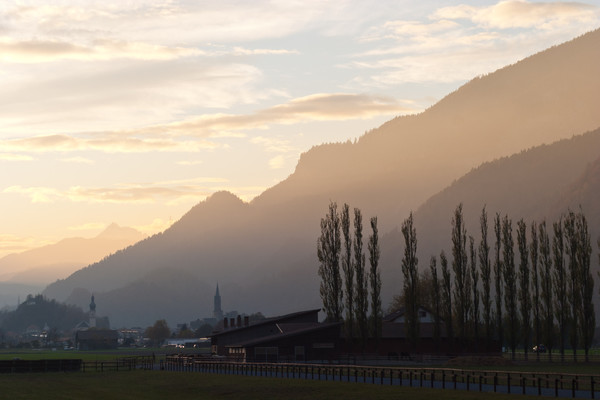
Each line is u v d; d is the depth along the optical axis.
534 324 127.94
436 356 127.31
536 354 128.75
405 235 130.75
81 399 71.75
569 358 125.50
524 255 130.25
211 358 123.62
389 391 65.50
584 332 119.56
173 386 82.94
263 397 66.94
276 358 121.75
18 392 80.75
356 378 76.88
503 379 78.44
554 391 62.84
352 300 130.12
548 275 127.50
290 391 70.25
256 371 92.31
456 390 64.44
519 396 57.78
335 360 124.19
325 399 62.53
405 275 129.62
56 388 85.88
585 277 120.94
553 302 126.50
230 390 74.38
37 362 119.12
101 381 95.94
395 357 127.81
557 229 127.00
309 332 123.81
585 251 121.56
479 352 130.62
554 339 126.50
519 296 129.50
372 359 126.69
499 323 130.62
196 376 96.31
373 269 131.12
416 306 128.50
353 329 128.75
